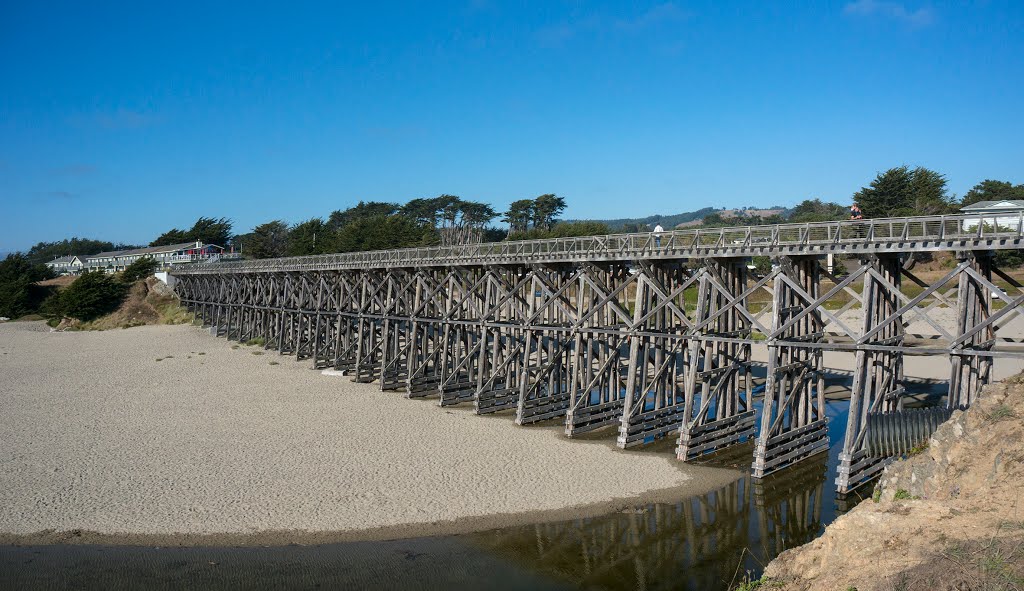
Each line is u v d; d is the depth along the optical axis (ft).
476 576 53.01
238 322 179.22
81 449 82.79
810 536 57.93
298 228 324.39
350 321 133.69
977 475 41.96
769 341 69.26
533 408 93.15
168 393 114.73
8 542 58.75
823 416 79.51
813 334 74.33
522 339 105.60
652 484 69.97
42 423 95.09
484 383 104.63
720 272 78.13
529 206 366.02
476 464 76.07
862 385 67.10
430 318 109.09
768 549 55.88
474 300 107.65
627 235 85.10
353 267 128.36
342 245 277.85
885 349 61.36
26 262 294.25
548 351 97.81
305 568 54.34
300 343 147.33
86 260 363.56
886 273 67.82
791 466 74.33
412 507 65.00
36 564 55.06
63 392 116.67
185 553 56.80
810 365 75.92
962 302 58.49
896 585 33.50
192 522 62.13
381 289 126.00
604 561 54.75
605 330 83.71
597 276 89.56
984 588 31.19
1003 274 63.46
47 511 64.44
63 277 309.83
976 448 43.42
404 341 140.36
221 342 177.99
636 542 57.82
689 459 76.79
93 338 197.67
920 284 70.18
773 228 70.90
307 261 151.64
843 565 38.11
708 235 79.36
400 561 55.31
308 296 152.25
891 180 245.45
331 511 64.23
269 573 53.67
